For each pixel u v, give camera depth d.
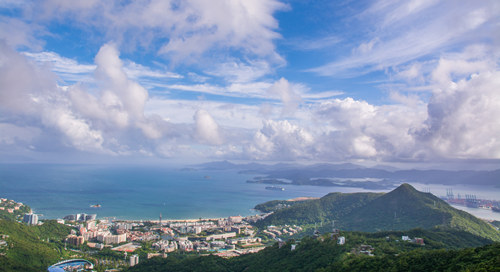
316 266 183.25
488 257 134.88
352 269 160.25
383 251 189.50
